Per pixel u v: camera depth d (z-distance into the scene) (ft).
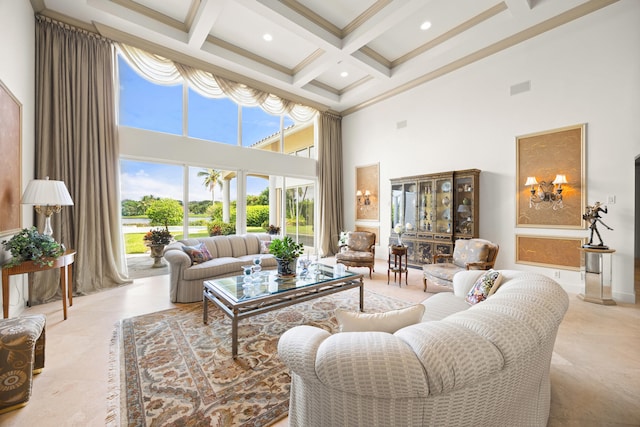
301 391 3.87
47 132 11.44
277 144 21.17
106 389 5.77
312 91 19.54
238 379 6.12
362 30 13.05
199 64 15.34
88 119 12.44
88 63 12.47
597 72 11.79
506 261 14.44
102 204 12.73
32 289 10.69
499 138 14.67
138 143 14.44
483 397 3.06
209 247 13.69
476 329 3.30
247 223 18.95
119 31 12.77
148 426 4.77
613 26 11.38
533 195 13.47
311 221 23.11
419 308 4.18
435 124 17.40
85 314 9.73
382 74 16.70
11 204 8.73
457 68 15.93
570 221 12.51
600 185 11.78
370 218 21.58
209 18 11.92
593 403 5.41
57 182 9.37
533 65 13.51
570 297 11.68
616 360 6.93
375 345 3.06
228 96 16.98
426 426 2.90
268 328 8.70
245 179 18.75
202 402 5.39
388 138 20.15
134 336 8.08
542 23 12.30
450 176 15.75
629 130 11.15
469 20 13.04
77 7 11.35
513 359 3.12
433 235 16.51
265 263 13.53
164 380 6.06
